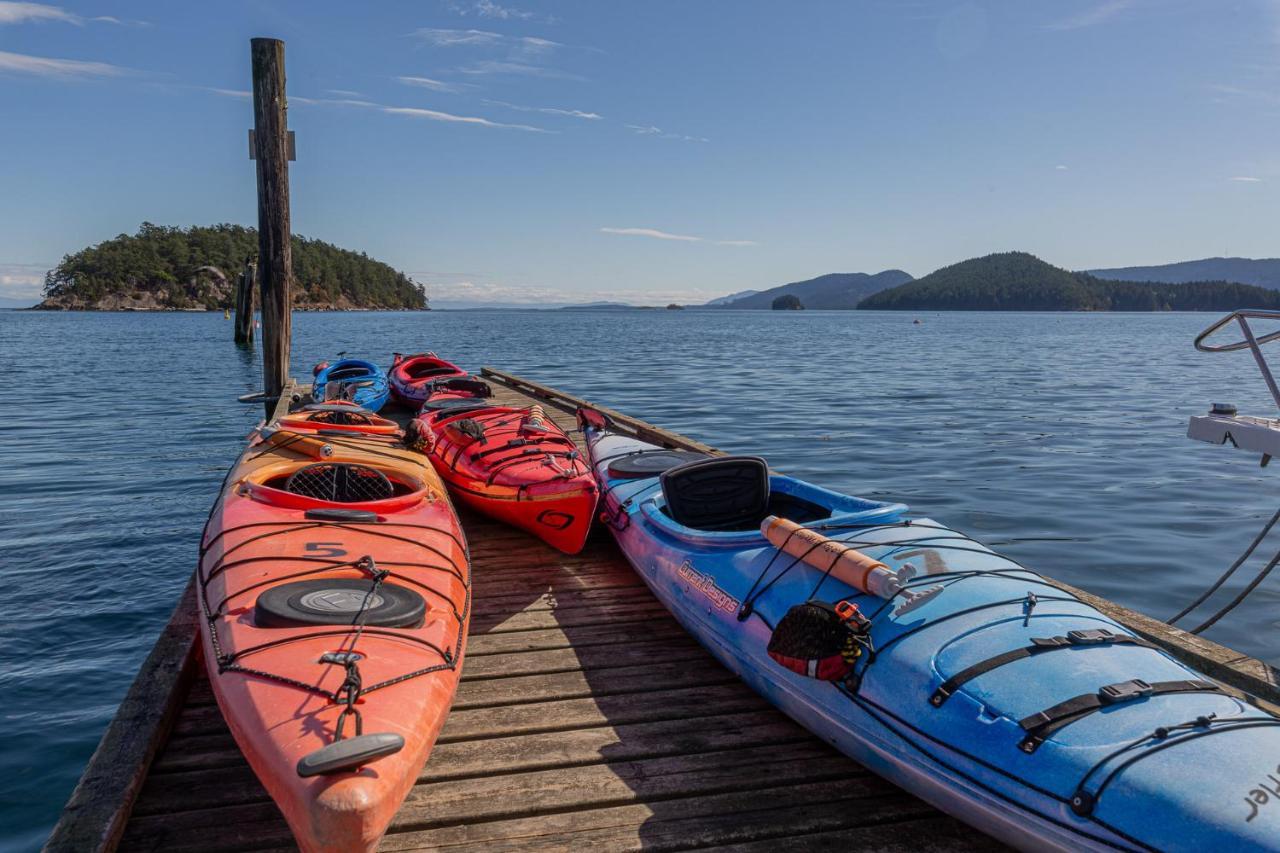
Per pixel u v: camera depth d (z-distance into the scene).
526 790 3.76
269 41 15.07
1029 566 9.37
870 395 25.45
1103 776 2.89
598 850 3.37
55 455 16.41
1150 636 4.81
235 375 33.22
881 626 3.87
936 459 15.21
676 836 3.46
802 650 3.83
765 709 4.53
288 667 3.59
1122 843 2.77
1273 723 3.07
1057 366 39.53
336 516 5.22
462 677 4.84
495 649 5.24
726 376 31.91
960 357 45.94
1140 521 11.12
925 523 4.94
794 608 3.92
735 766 3.98
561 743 4.15
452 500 8.66
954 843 3.45
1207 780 2.76
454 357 43.00
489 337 69.06
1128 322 158.38
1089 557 9.66
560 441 8.19
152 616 8.42
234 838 3.37
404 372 15.75
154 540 10.81
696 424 19.23
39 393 26.70
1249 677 4.26
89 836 3.15
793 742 4.21
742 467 6.18
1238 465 14.79
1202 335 5.62
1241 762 2.81
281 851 3.30
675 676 4.91
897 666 3.64
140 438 18.38
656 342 61.47
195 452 16.80
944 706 3.40
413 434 7.58
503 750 4.07
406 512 5.63
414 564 4.83
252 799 3.62
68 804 3.32
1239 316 5.37
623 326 111.88
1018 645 3.53
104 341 58.91
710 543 5.30
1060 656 3.44
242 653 3.71
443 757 4.00
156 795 3.62
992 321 165.12
